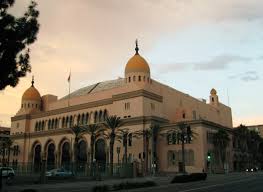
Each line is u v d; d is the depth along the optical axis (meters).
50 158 118.88
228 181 45.03
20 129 131.25
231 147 107.12
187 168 89.56
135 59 108.38
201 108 133.50
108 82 129.75
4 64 20.12
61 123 119.19
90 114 110.88
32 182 51.31
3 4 20.23
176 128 91.75
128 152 94.44
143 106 97.56
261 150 133.12
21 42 20.75
